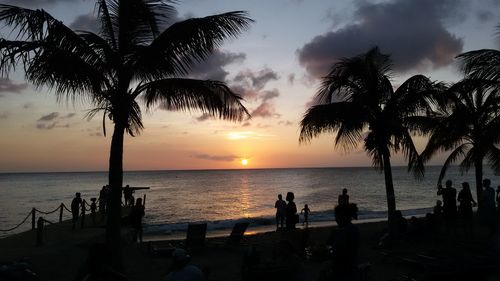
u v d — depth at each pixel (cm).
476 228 1562
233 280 936
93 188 10694
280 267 609
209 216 3997
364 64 1395
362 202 5256
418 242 1267
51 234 1653
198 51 887
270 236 1627
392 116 1380
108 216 914
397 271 925
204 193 7719
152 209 4744
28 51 782
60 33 813
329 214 3020
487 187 1254
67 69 805
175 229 2262
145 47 916
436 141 1741
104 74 926
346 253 507
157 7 950
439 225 1395
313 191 7794
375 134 1383
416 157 1353
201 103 956
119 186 923
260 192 7900
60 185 12812
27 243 1449
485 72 1153
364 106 1379
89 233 1669
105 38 983
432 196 6153
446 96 1290
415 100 1298
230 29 878
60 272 1020
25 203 5997
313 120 1328
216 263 1123
